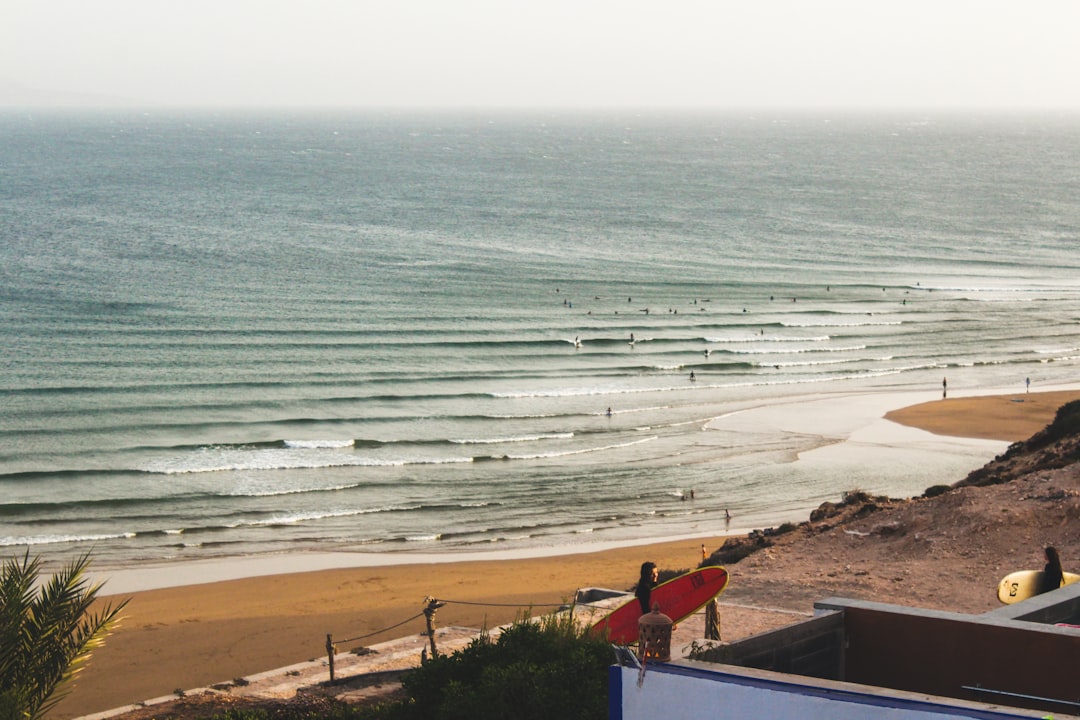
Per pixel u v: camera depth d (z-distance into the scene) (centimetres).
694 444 5478
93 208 14912
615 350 7644
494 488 4778
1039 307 9381
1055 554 1568
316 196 17400
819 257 12194
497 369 7056
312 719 1694
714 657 1077
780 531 2981
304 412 5981
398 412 6028
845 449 5353
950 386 6788
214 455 5259
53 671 1189
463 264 11125
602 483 4838
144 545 4044
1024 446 3775
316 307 8775
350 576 3597
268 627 3031
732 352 7631
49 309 8350
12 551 3969
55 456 5178
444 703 1277
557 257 11775
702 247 12769
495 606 3142
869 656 1162
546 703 1210
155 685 2569
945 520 2550
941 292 10081
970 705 693
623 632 1498
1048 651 1061
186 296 9012
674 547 3888
